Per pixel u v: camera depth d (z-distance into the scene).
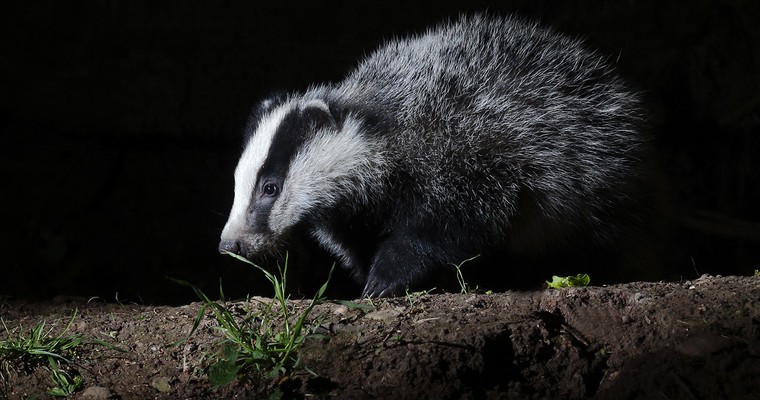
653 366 7.41
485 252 11.56
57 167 17.42
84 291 16.06
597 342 7.90
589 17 16.69
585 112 11.80
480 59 11.77
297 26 16.91
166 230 17.09
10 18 16.89
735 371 7.18
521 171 11.29
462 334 7.75
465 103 11.34
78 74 17.02
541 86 11.71
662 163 14.61
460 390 7.38
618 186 11.80
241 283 16.11
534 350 7.75
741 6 16.53
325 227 11.91
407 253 11.28
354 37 16.91
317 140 11.21
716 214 16.88
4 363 7.95
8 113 17.28
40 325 8.48
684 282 8.91
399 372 7.42
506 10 16.75
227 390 7.52
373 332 7.94
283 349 7.60
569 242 11.82
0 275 16.11
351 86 11.85
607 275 12.12
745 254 16.98
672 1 16.62
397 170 11.21
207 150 17.75
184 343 8.21
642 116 12.53
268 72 16.98
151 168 17.75
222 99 17.03
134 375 7.85
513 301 8.58
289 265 15.56
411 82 11.54
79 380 7.80
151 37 16.92
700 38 16.77
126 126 17.17
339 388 7.39
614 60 16.72
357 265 12.50
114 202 17.47
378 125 11.32
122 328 8.66
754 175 17.16
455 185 11.05
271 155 11.20
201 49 16.94
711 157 17.39
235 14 16.88
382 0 16.78
